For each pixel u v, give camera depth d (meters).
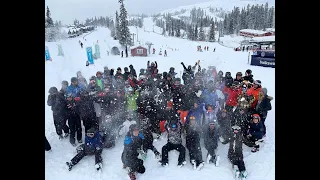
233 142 5.89
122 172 5.88
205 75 10.43
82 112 6.89
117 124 7.30
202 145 6.96
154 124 7.34
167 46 66.12
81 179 5.66
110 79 9.27
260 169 5.89
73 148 6.84
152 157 6.44
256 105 7.27
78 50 35.47
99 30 104.25
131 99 7.79
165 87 8.21
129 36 49.88
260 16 89.56
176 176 5.73
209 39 83.25
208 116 6.91
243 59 28.56
